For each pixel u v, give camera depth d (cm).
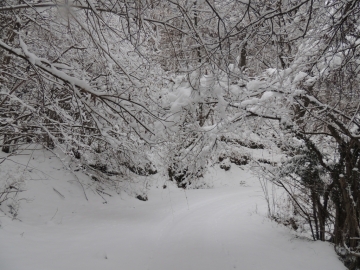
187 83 676
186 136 761
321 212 816
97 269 622
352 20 534
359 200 692
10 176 919
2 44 506
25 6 499
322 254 746
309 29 623
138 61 848
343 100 744
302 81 714
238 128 747
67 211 1049
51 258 628
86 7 454
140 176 1484
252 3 527
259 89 716
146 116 685
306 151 766
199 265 717
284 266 711
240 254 783
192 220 1114
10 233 697
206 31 652
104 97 555
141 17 489
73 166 1307
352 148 720
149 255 757
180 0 554
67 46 871
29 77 691
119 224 1005
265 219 1106
